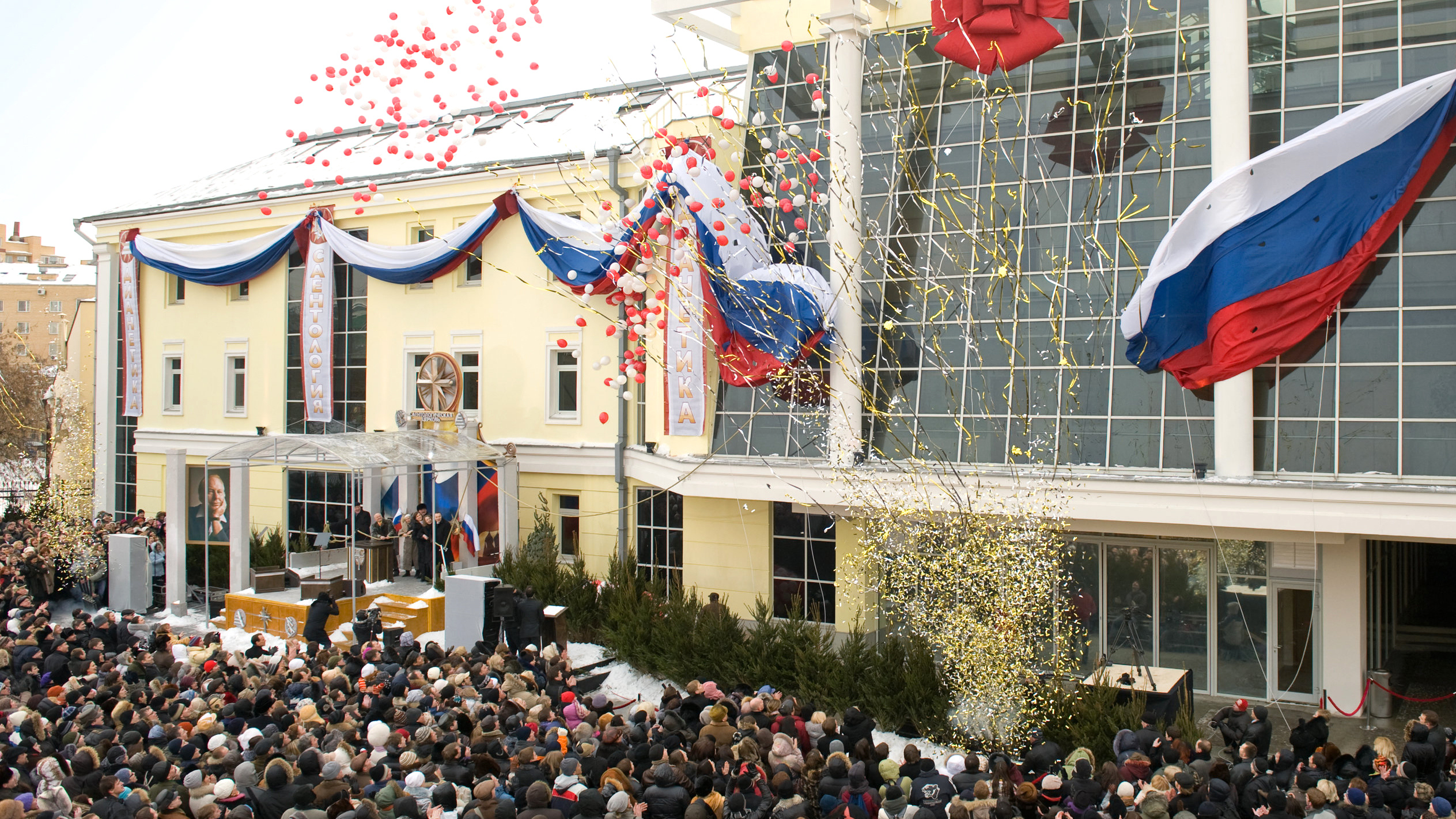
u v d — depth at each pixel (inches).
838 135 898.7
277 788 450.6
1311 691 809.5
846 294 887.7
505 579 1033.5
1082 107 882.8
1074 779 473.4
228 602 1069.8
